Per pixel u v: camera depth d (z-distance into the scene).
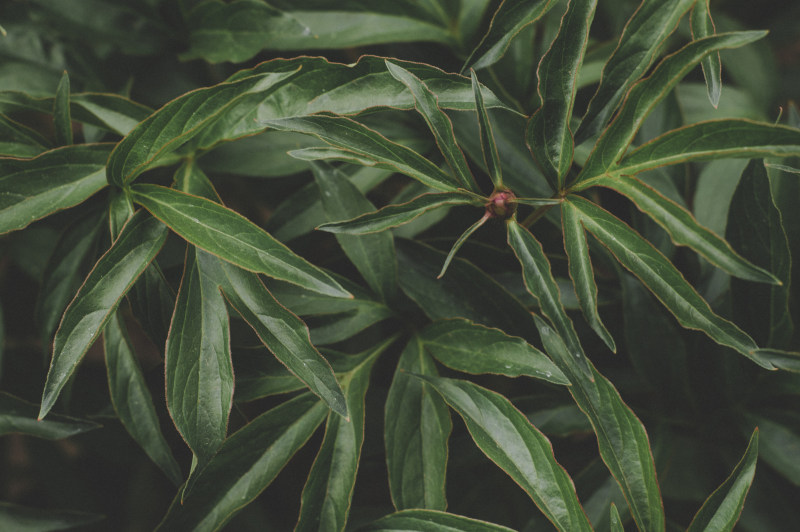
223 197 1.13
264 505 1.08
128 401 0.96
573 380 0.94
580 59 0.91
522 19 0.93
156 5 1.07
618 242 0.91
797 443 1.01
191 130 0.91
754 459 0.91
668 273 0.90
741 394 1.03
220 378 0.91
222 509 0.94
